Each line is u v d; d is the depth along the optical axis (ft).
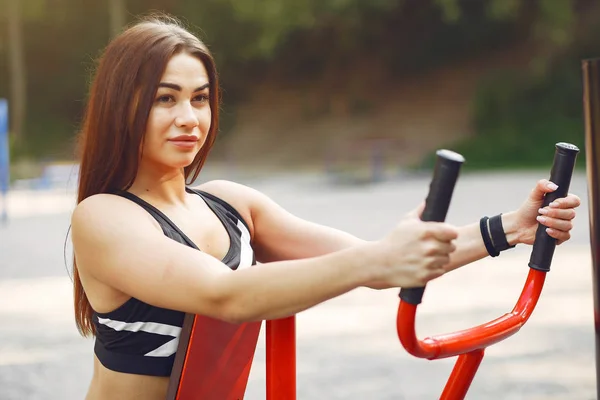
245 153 97.76
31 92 120.37
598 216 6.07
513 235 6.15
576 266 26.03
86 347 18.60
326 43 106.52
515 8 91.25
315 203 49.06
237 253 6.34
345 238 6.72
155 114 5.88
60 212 50.14
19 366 16.98
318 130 98.53
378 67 103.45
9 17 113.60
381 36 102.99
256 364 17.04
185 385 5.67
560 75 89.51
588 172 6.15
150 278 5.30
